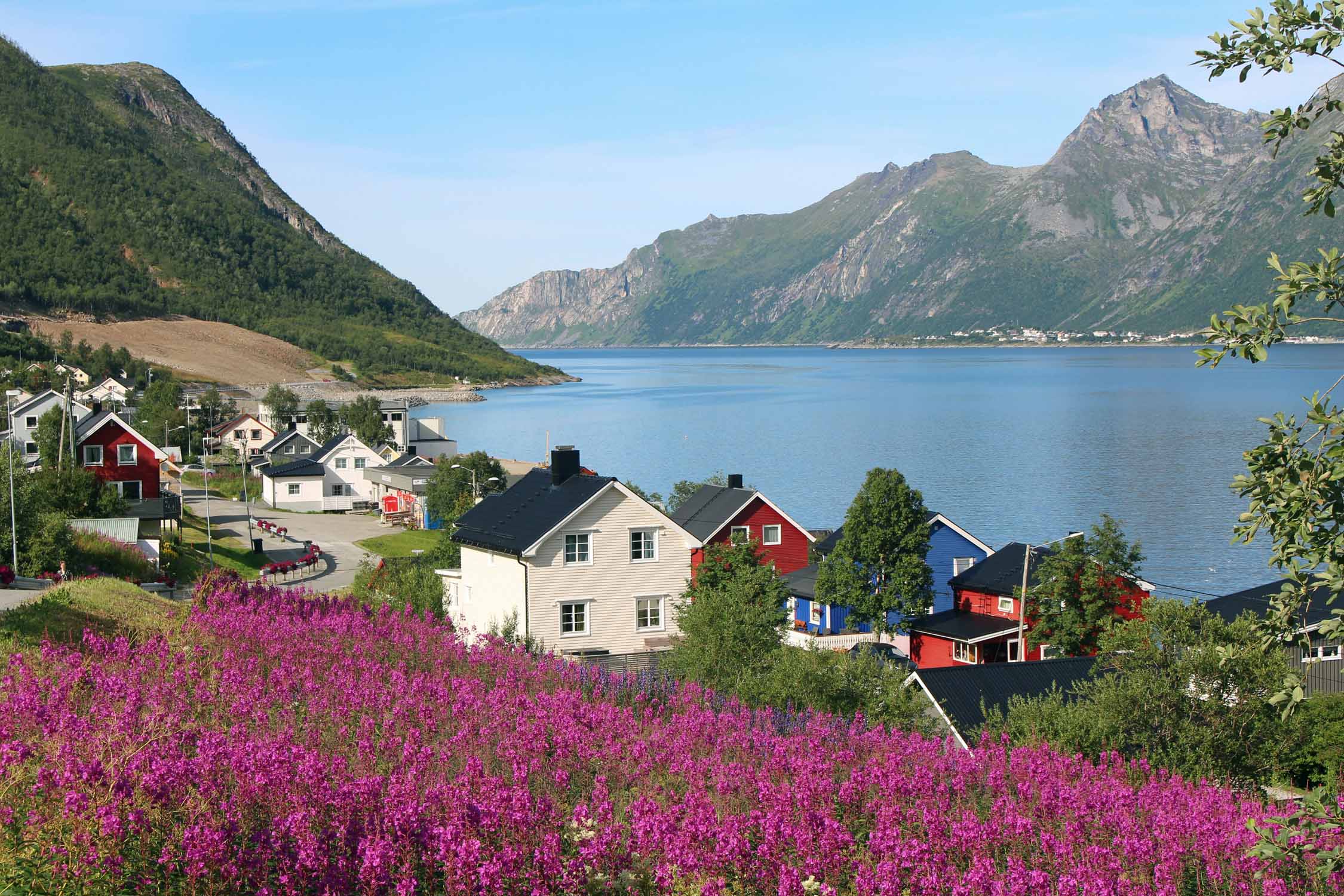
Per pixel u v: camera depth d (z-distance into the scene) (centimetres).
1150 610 2647
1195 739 2425
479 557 4547
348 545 7981
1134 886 1439
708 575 4094
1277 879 1395
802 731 2178
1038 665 3050
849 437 16225
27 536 4650
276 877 1146
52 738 1432
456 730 1817
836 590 4922
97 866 1104
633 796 1662
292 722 1753
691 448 15075
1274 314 1004
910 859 1370
